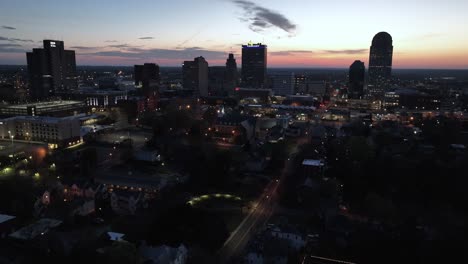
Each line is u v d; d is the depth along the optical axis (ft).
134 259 293.84
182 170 563.07
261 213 429.79
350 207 444.14
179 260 317.42
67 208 401.08
